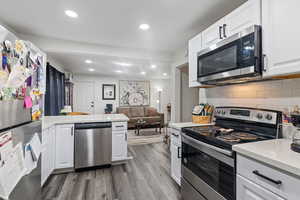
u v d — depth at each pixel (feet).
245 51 4.09
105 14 6.47
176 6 5.93
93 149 8.48
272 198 2.75
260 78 4.42
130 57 10.83
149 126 19.63
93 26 7.55
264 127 4.65
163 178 7.46
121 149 9.08
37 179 3.85
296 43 3.24
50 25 7.45
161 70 17.53
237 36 4.33
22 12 6.34
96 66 15.34
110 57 10.98
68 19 6.89
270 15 3.72
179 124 6.78
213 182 4.29
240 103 5.85
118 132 9.02
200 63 5.97
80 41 9.51
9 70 2.91
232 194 3.64
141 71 18.31
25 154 3.23
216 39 5.46
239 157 3.46
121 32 8.22
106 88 21.85
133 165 8.97
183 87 13.01
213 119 7.06
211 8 6.07
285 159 2.66
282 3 3.48
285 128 4.28
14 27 7.64
